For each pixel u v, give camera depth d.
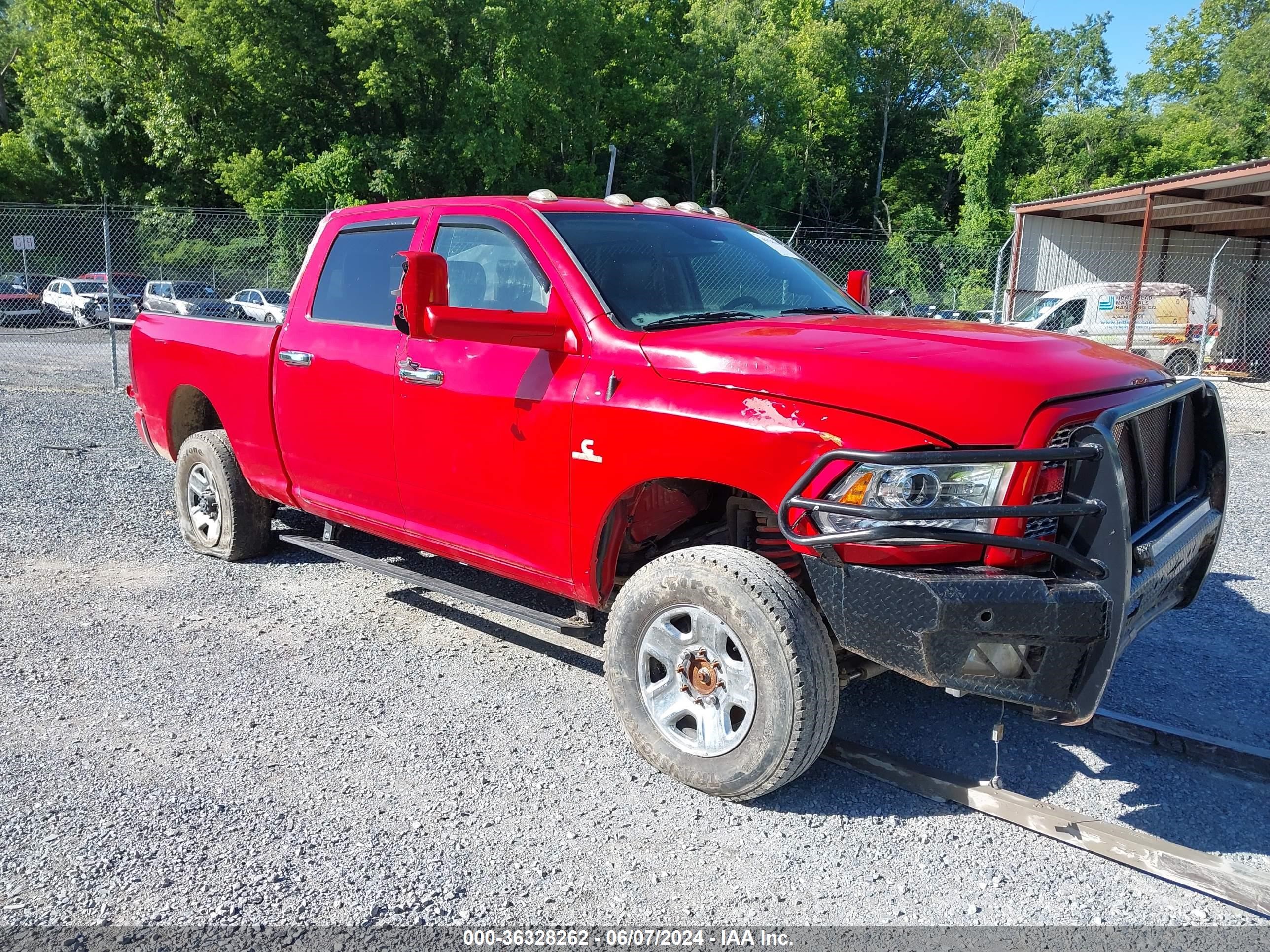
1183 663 4.41
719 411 3.02
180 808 3.04
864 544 2.76
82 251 31.31
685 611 3.15
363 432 4.32
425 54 36.34
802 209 59.78
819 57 55.91
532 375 3.58
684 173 53.25
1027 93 51.50
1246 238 23.84
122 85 42.69
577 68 41.59
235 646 4.43
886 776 3.28
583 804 3.13
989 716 3.84
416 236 4.27
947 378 2.80
